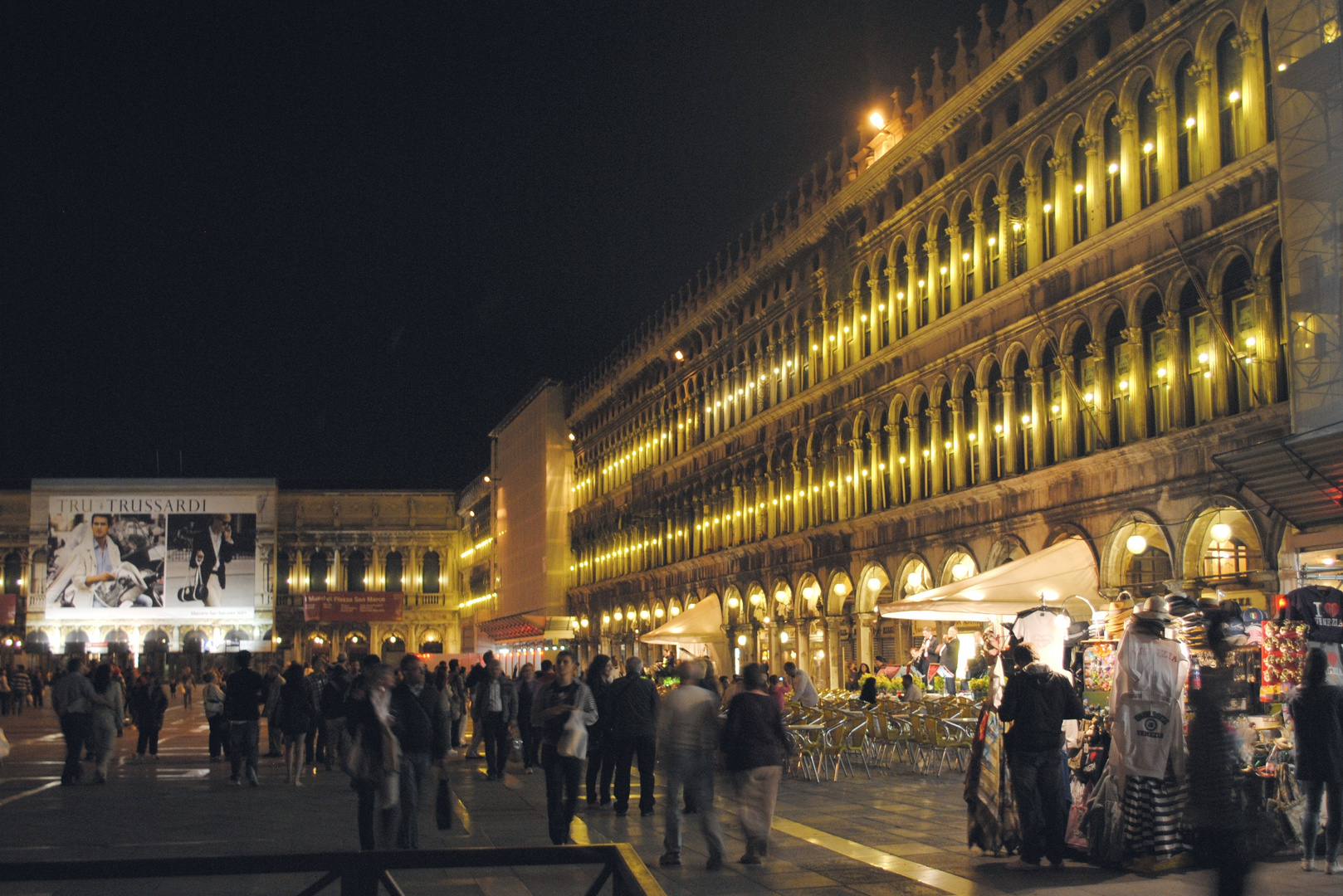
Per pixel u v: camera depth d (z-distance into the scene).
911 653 36.91
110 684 25.48
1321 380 22.36
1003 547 34.38
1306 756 12.86
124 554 109.06
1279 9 23.66
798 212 49.91
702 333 61.66
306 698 25.31
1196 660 14.70
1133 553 28.09
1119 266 29.48
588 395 82.88
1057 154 32.16
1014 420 34.00
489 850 6.29
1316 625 15.00
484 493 110.94
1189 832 13.45
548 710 16.00
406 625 127.94
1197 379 27.02
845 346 45.28
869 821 17.78
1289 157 23.25
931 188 38.38
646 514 69.81
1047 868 13.64
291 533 127.50
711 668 23.59
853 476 44.22
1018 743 13.67
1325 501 19.88
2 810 20.44
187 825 18.34
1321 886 12.15
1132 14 29.70
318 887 6.12
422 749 14.37
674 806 14.41
